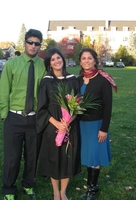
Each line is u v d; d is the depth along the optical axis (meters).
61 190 3.33
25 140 3.36
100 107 3.34
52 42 67.19
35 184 3.95
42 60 3.34
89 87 3.29
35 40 3.15
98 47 69.38
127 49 68.06
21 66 3.19
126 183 4.02
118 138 6.05
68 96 3.00
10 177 3.35
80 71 3.49
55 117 3.11
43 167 3.22
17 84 3.19
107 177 4.19
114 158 4.92
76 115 3.16
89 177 3.52
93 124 3.33
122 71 35.00
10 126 3.26
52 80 3.15
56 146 3.11
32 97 3.21
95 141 3.33
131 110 9.26
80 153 3.30
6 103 3.22
